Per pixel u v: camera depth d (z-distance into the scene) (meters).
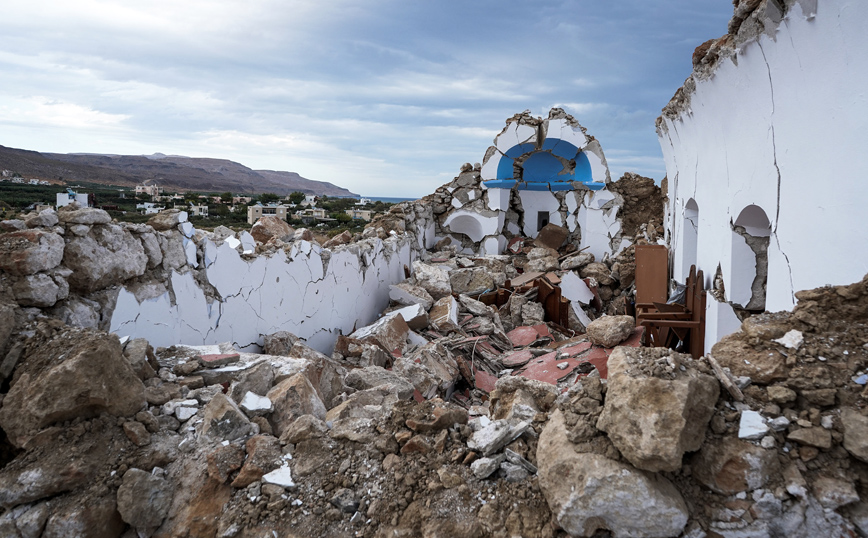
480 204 17.81
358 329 9.52
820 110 4.09
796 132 4.54
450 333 10.05
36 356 3.72
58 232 4.36
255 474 3.63
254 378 4.69
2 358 3.76
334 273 9.17
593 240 17.06
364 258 10.70
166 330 5.32
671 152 11.56
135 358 4.28
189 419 4.10
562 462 3.24
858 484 2.99
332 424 4.26
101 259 4.57
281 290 7.42
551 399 4.79
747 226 6.49
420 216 16.88
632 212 16.78
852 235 3.63
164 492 3.50
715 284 7.44
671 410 3.00
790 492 3.01
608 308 14.84
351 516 3.45
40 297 4.08
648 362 3.35
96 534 3.23
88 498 3.29
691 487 3.21
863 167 3.50
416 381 6.88
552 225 17.30
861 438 2.97
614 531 3.09
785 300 4.75
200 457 3.73
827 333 3.55
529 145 17.23
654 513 2.99
